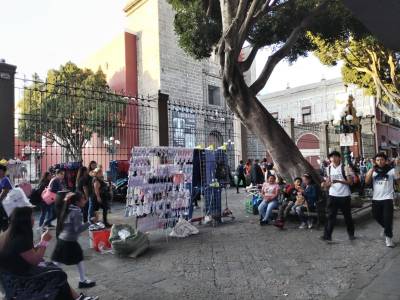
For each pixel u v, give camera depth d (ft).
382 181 22.97
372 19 14.02
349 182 24.11
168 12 93.97
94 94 51.19
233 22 29.43
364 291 15.07
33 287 10.78
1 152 34.63
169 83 91.97
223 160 32.65
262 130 32.73
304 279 17.03
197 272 18.38
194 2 38.88
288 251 21.88
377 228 27.96
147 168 26.04
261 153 75.82
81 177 29.86
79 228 16.22
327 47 60.59
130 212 24.70
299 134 103.96
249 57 36.86
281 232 27.17
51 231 28.78
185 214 28.58
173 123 61.62
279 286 16.22
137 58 95.91
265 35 37.06
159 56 90.94
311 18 33.24
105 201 30.32
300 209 28.27
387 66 66.03
